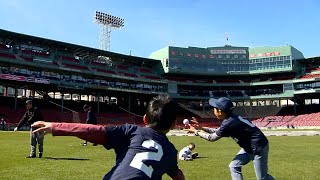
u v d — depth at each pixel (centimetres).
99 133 300
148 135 313
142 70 8319
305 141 2991
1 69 5759
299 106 8125
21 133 3853
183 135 4188
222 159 1462
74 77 6881
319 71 7988
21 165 1141
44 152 1653
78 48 6956
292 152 1856
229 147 2277
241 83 8438
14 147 1903
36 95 7362
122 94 7775
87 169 1073
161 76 8456
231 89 8556
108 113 7288
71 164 1187
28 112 1312
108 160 1325
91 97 8300
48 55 6700
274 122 7644
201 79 8725
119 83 7594
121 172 294
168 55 8350
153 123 323
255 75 8600
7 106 6056
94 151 1731
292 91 7862
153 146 306
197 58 8519
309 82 7781
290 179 959
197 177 964
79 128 295
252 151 611
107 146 309
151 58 8619
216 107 623
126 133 313
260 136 607
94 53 7262
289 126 7312
